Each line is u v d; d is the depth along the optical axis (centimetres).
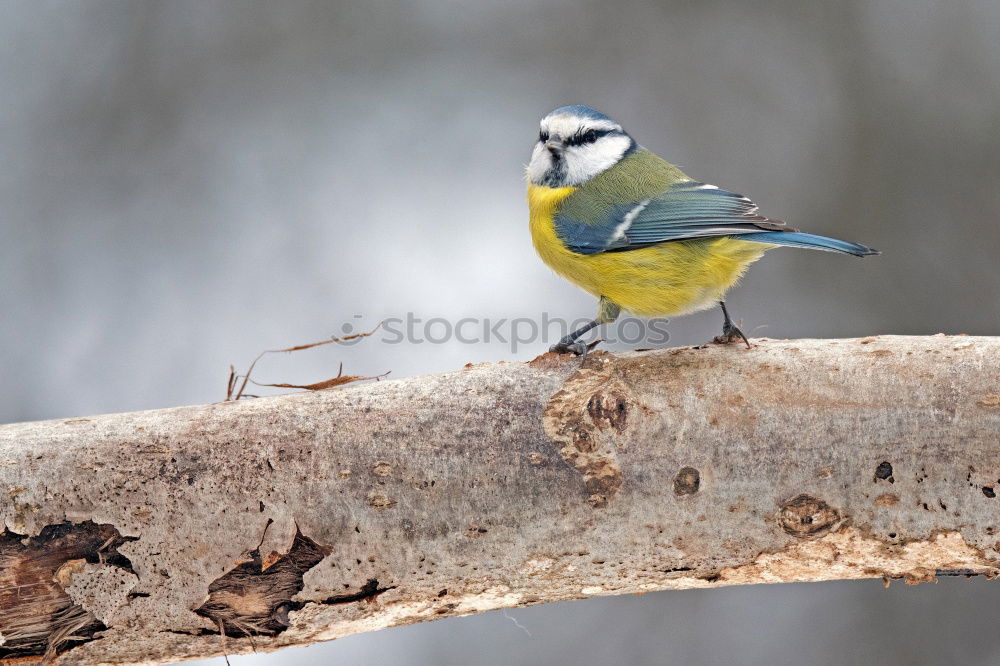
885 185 1345
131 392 1191
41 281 1263
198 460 541
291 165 1358
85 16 1370
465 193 1352
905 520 536
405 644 1086
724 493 547
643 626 1145
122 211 1309
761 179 1373
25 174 1309
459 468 548
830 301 1284
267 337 1231
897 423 536
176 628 534
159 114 1360
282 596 543
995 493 525
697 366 568
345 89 1405
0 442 539
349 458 547
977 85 1358
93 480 532
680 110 1414
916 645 1119
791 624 1141
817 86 1401
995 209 1303
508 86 1421
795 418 546
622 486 549
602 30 1450
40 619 525
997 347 546
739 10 1447
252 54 1397
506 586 556
